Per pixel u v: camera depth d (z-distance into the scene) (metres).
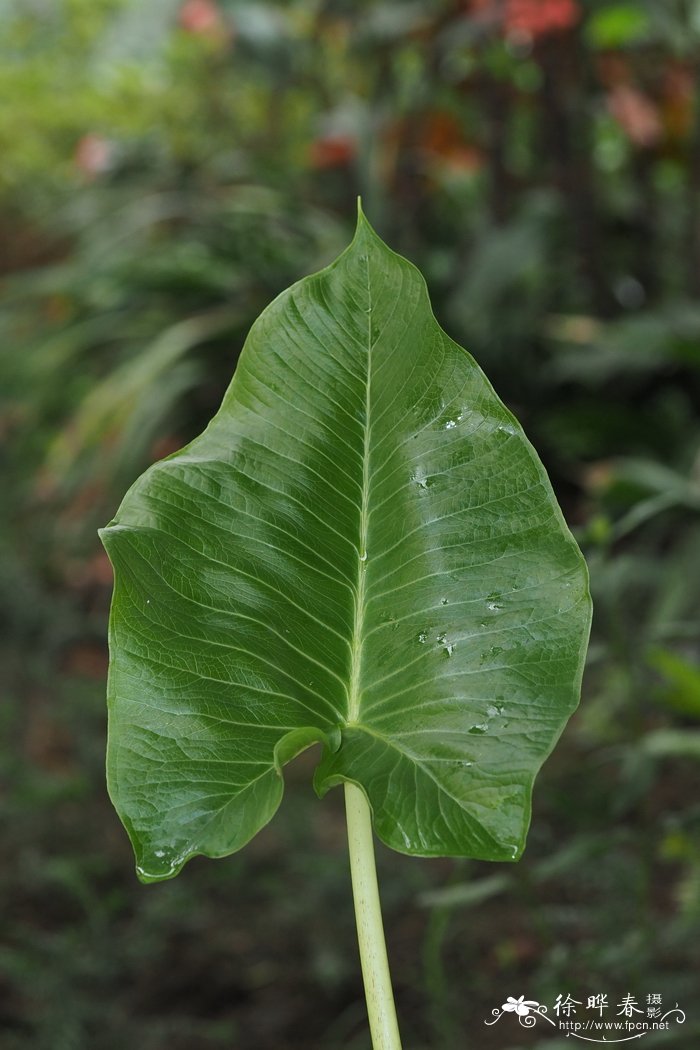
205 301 6.29
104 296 6.44
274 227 6.41
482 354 5.47
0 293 8.66
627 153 6.64
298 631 0.97
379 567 0.98
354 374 0.99
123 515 0.96
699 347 4.45
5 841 3.39
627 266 6.44
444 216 7.25
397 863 3.17
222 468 0.98
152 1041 2.61
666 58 5.77
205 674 0.95
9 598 5.02
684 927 2.12
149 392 5.54
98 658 5.07
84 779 3.73
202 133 8.26
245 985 2.88
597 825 2.10
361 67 6.96
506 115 6.35
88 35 9.02
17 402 7.04
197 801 0.93
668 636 2.05
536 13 5.17
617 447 5.05
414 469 0.98
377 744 0.95
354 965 2.88
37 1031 2.54
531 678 0.94
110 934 3.00
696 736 1.96
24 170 9.41
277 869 3.34
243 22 6.54
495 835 0.91
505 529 0.97
